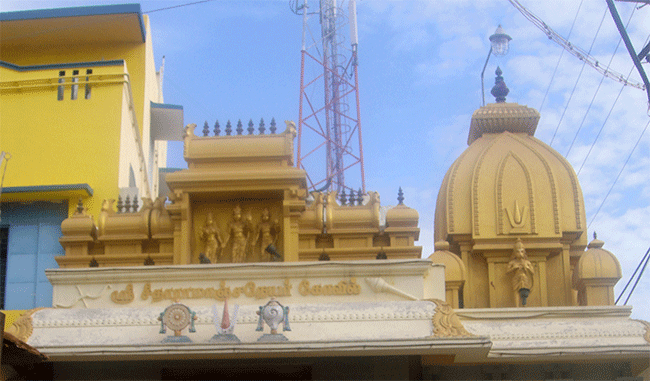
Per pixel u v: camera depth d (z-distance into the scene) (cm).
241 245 2116
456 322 1800
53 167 2483
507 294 2391
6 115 2531
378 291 1869
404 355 1825
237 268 1884
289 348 1692
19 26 2798
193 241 2141
